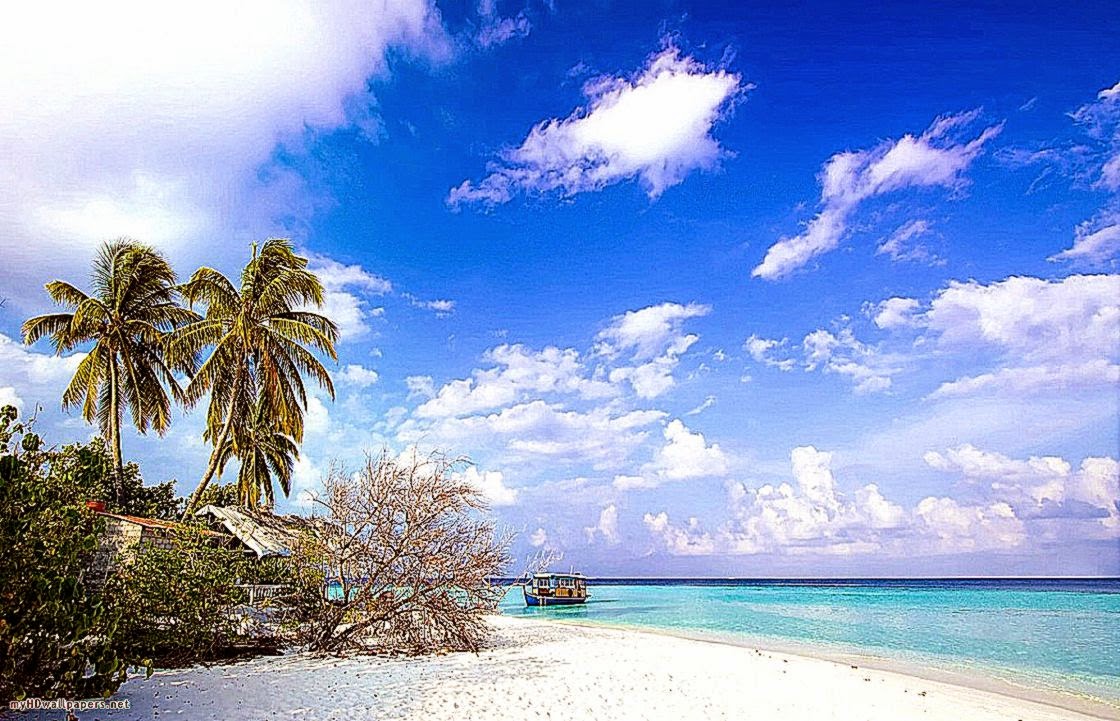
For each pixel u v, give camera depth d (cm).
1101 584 17288
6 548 901
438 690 1391
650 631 3369
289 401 3222
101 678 969
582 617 4488
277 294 3148
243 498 3153
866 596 8694
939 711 1375
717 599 7800
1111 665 2184
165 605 1512
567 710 1249
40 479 1102
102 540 1702
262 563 2058
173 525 1955
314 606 1936
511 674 1620
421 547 1936
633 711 1263
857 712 1327
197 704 1198
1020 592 10338
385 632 1961
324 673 1564
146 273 3241
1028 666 2159
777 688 1562
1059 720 1337
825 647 2669
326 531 1948
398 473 1989
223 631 1698
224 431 3009
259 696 1284
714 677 1684
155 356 3291
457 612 1952
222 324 3155
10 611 881
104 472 1281
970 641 2905
